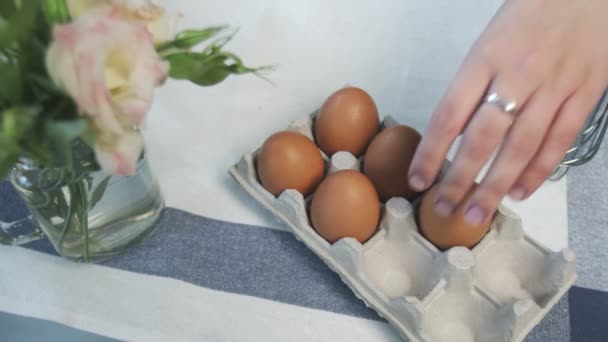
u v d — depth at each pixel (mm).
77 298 459
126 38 284
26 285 465
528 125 379
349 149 483
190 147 526
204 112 543
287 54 572
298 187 464
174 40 338
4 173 303
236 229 491
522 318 411
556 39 398
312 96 551
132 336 445
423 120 530
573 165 496
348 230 439
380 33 581
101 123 286
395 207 451
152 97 299
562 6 406
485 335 428
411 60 565
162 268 472
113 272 470
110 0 298
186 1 593
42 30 298
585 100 395
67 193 397
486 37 408
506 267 458
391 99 543
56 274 469
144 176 444
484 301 430
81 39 271
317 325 448
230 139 530
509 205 492
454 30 578
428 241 451
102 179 402
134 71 291
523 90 381
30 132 294
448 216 428
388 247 461
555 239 478
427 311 425
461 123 387
